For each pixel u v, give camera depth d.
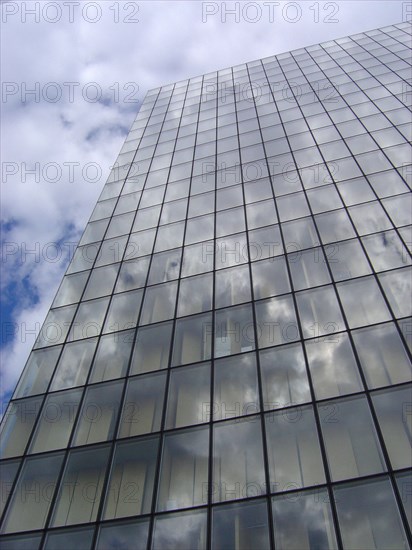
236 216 24.81
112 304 21.48
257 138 32.81
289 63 47.03
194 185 29.58
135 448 14.28
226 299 19.33
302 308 17.34
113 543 11.84
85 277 24.20
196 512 11.95
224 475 12.59
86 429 15.50
